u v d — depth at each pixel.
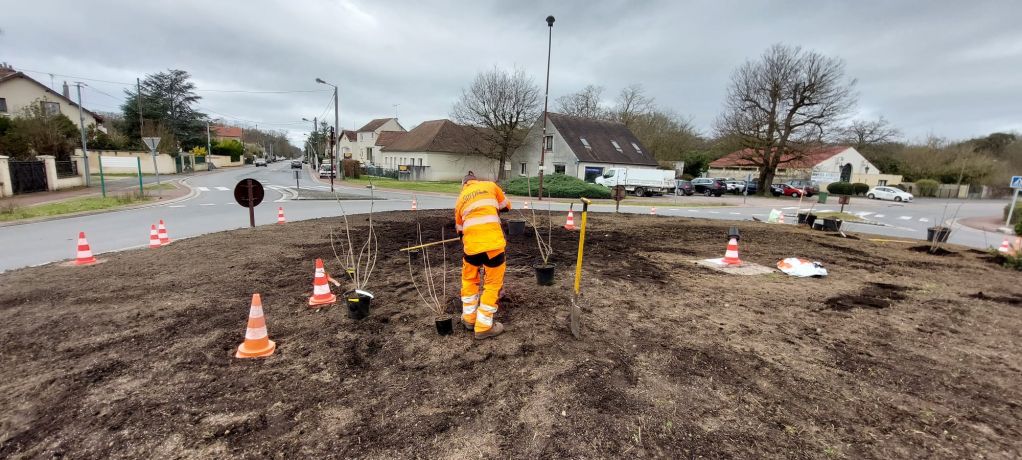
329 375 3.21
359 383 3.10
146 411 2.74
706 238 10.36
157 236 8.09
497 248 3.75
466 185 4.05
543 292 5.25
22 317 4.28
